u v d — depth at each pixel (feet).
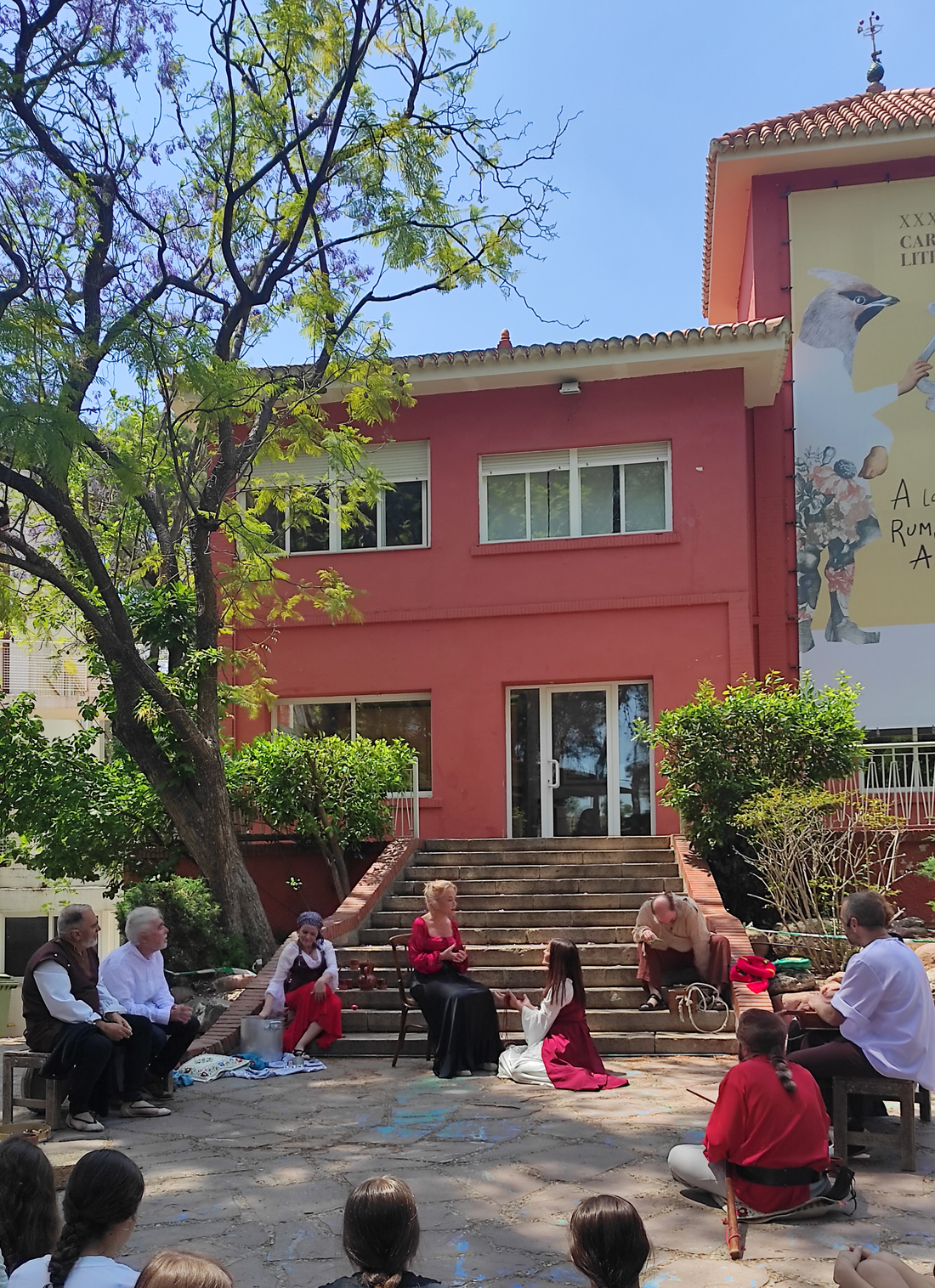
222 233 41.22
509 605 52.85
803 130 55.67
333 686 54.44
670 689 50.88
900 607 53.42
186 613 44.19
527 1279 15.38
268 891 49.39
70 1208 10.99
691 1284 15.02
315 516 52.80
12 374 31.27
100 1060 23.98
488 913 40.06
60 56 37.09
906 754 49.93
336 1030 32.19
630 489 53.16
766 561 54.90
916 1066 19.75
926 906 46.14
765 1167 17.06
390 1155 21.47
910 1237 16.71
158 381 39.27
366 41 40.52
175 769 42.04
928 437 54.29
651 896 41.11
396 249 41.45
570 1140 22.38
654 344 50.70
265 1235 17.20
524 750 53.06
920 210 56.03
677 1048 31.58
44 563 38.73
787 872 39.63
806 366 55.93
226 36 40.32
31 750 46.60
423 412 55.11
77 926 24.76
